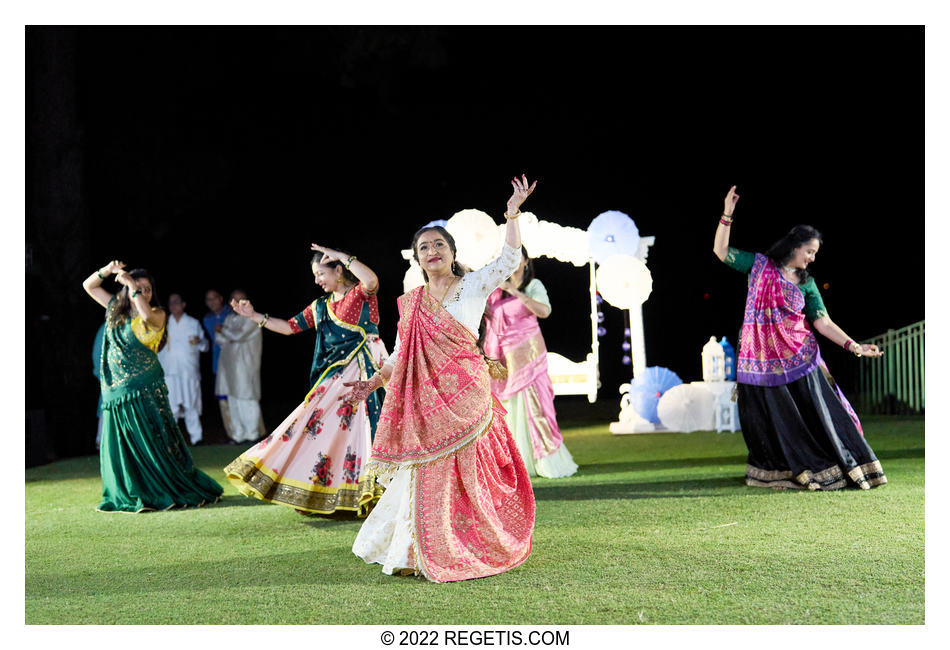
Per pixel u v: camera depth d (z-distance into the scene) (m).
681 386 10.04
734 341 18.17
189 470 6.50
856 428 6.11
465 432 4.20
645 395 9.99
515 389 7.20
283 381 18.36
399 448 4.24
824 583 3.92
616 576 4.08
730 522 5.12
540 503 5.91
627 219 9.34
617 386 17.86
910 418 10.80
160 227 15.04
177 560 4.70
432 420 4.21
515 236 4.17
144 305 6.25
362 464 5.51
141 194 14.48
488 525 4.18
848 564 4.18
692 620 3.52
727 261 6.33
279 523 5.59
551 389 7.33
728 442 8.95
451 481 4.20
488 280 4.27
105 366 6.32
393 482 4.50
